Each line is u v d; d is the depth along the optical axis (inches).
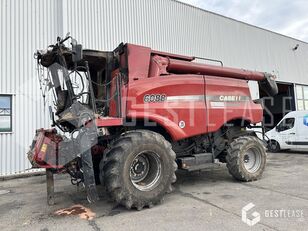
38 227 168.7
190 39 526.3
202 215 177.0
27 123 358.6
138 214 183.8
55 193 250.4
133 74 219.9
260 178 281.3
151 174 203.3
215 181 277.9
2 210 206.8
